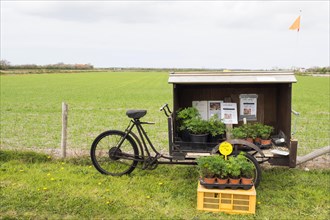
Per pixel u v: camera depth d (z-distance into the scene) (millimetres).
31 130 11781
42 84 46625
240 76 5727
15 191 5473
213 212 4855
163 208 4957
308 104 22094
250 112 6742
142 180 6016
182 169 6578
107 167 6668
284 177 6141
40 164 6914
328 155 7723
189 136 6117
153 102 23891
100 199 5195
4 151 7422
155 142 9562
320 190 5570
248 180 4918
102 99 26172
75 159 7141
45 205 4984
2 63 107812
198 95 6824
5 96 28078
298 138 10344
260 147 5875
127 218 4645
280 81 5566
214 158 5168
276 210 4906
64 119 7262
